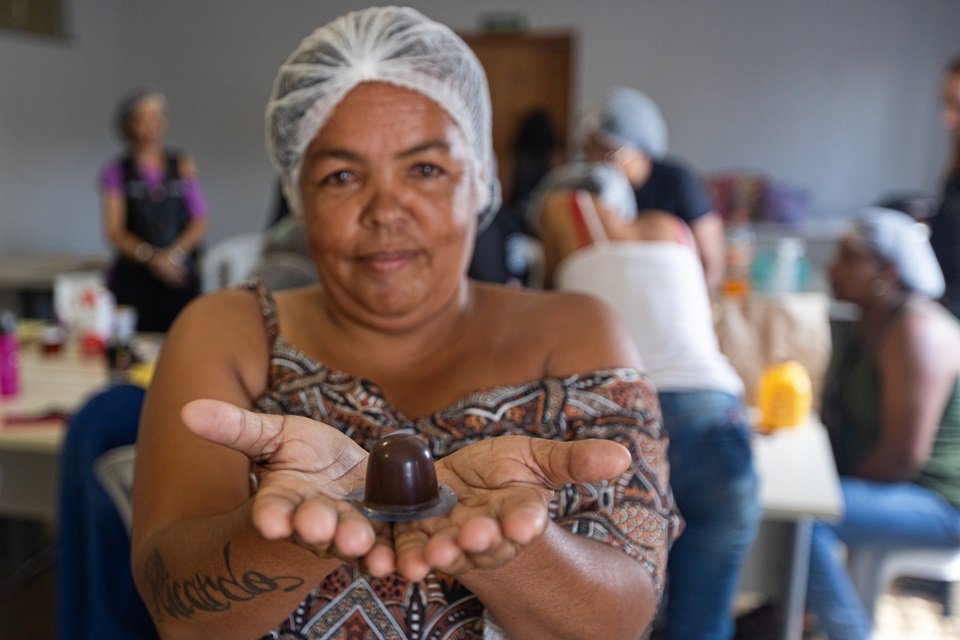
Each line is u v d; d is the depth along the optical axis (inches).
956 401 79.2
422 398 33.3
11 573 106.1
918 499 78.9
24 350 104.9
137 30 267.7
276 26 258.2
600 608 24.8
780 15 226.2
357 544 17.7
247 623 24.6
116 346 94.5
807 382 80.1
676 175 106.0
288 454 22.5
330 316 35.5
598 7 238.1
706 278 108.3
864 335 85.4
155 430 29.8
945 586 100.8
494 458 22.8
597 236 68.7
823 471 70.0
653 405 32.4
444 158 32.4
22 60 221.3
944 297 103.5
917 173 225.1
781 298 91.0
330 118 31.7
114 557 46.6
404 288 32.3
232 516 23.8
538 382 32.3
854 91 225.3
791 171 233.8
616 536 27.5
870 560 79.2
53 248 237.9
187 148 273.6
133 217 160.4
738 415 62.1
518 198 242.1
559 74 250.8
